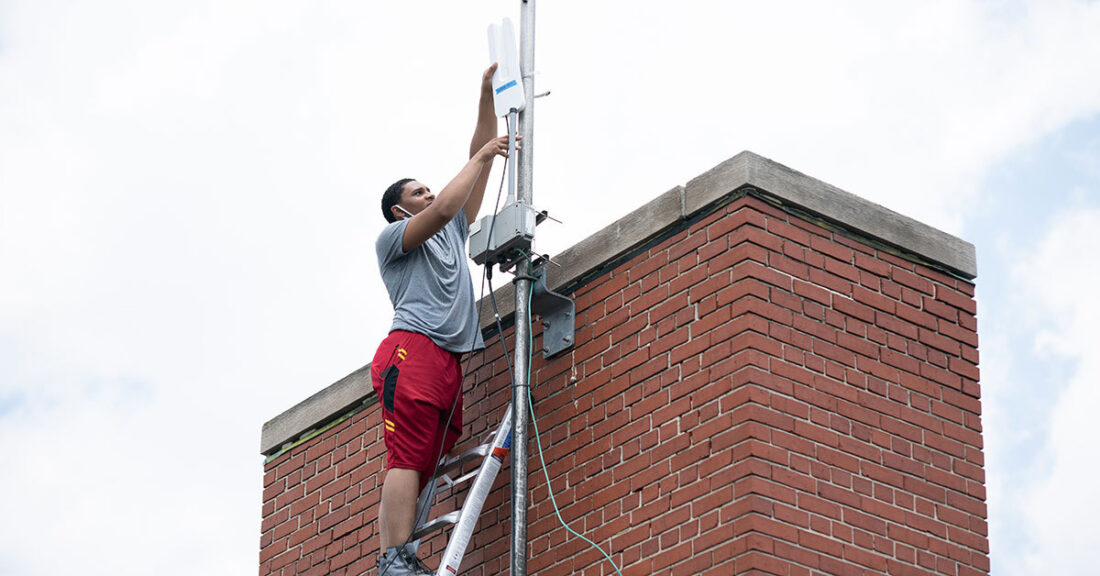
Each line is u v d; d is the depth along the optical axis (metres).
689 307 8.99
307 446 11.46
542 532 9.34
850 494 8.57
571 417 9.45
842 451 8.64
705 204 9.09
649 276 9.31
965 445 9.16
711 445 8.55
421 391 9.29
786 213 9.03
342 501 10.95
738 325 8.66
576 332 9.63
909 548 8.68
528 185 9.44
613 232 9.59
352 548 10.70
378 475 10.73
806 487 8.42
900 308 9.25
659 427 8.88
